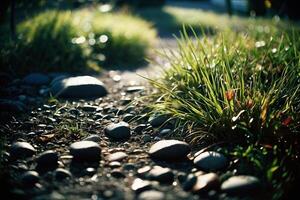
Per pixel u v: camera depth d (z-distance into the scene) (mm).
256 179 557
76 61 1229
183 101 754
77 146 644
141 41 1521
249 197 535
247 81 829
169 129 752
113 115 836
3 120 789
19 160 631
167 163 635
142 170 601
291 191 551
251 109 680
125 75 1186
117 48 1390
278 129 635
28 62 1144
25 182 561
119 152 660
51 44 1231
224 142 672
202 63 835
